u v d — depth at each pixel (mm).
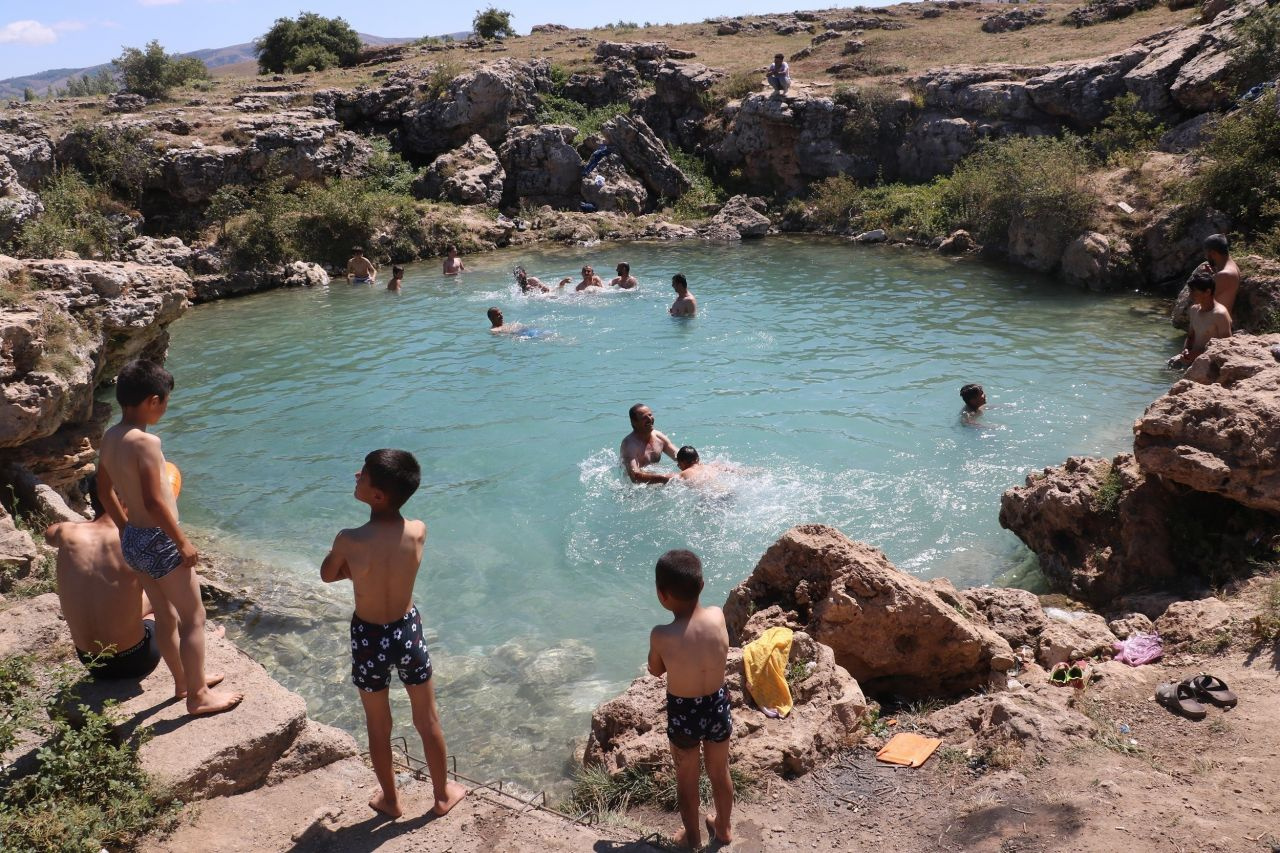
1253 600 6887
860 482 10430
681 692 4625
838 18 45188
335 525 10281
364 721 6992
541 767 6309
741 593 7090
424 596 8688
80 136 26359
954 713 5918
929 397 13180
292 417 13711
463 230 28578
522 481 10992
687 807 4770
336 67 43062
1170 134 24031
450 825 4789
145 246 24219
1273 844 4332
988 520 9570
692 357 15672
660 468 11039
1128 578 7941
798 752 5453
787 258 25094
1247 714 5516
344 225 26844
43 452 10188
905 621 6375
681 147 35188
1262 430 7418
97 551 5344
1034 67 29812
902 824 4906
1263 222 18688
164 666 5777
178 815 4750
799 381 14148
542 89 37219
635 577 8844
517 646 7852
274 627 8320
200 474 11766
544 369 15367
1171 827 4508
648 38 44719
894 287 20891
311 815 4875
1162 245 19922
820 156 31328
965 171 26844
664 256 26156
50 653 5969
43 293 10789
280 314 21125
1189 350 10852
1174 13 33531
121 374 4957
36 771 4855
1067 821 4652
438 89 34375
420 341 17625
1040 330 16750
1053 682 6289
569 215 30875
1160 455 7719
